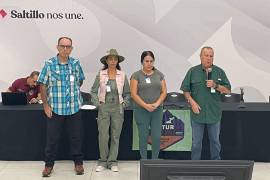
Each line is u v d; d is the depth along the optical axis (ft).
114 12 21.31
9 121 17.04
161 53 21.62
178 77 21.80
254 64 21.83
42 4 21.16
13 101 17.98
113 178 15.43
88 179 15.31
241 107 17.56
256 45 21.71
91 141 17.34
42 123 17.12
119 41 21.53
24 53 21.44
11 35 21.29
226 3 21.42
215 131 15.01
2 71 21.49
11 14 21.15
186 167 5.09
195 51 21.66
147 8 21.31
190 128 16.93
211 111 14.78
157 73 15.43
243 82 21.94
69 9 21.25
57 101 15.11
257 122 17.02
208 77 14.62
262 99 21.89
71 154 16.52
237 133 17.07
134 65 21.67
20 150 17.29
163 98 15.23
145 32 21.48
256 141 17.10
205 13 21.44
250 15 21.50
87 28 21.39
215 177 5.07
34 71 19.63
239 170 5.04
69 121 15.62
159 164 5.13
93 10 21.27
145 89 15.12
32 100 18.52
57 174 15.89
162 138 16.99
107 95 15.89
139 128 15.57
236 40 21.65
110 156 16.47
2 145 17.22
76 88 15.42
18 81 19.60
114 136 16.28
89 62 21.63
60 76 15.02
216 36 21.62
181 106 17.28
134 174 15.90
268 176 15.67
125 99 16.05
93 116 17.15
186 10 21.42
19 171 16.19
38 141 17.25
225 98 19.45
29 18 21.20
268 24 21.54
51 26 21.31
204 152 17.08
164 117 16.90
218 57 21.76
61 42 14.83
